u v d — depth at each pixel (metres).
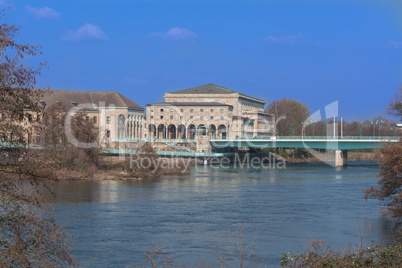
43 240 25.02
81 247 51.66
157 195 92.56
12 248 23.52
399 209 59.75
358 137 180.62
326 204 80.88
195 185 112.06
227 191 99.81
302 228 61.28
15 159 25.84
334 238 55.38
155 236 57.03
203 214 71.44
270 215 70.69
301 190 101.31
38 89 26.06
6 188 25.66
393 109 70.69
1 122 25.34
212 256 48.19
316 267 28.25
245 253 49.41
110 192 96.31
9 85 25.03
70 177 118.50
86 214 70.06
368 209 75.62
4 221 24.81
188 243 53.84
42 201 26.39
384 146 60.66
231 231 58.94
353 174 142.75
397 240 52.06
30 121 26.42
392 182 61.22
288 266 30.19
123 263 45.81
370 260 28.47
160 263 45.66
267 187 107.56
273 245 52.66
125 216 69.12
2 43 24.45
